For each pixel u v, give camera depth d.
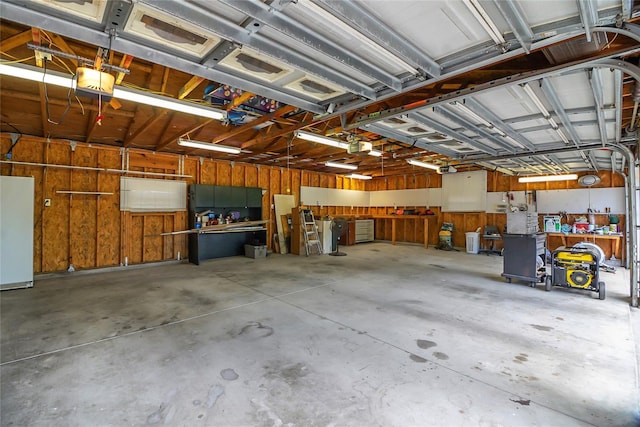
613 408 1.95
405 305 4.03
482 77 2.77
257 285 5.07
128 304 4.03
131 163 6.52
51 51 2.23
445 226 9.77
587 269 4.48
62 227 5.73
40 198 5.51
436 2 1.59
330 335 3.06
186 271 6.19
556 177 7.73
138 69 3.15
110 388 2.14
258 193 8.32
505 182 8.96
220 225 7.40
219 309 3.85
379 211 12.27
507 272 5.23
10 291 4.62
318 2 1.55
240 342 2.89
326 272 6.14
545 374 2.35
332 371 2.38
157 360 2.55
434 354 2.67
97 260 6.12
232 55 2.19
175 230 7.19
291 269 6.44
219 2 1.58
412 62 2.06
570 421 1.82
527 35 1.82
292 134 5.07
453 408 1.94
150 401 2.00
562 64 2.26
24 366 2.43
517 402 2.00
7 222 4.68
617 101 2.89
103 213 6.20
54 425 1.77
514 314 3.69
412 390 2.13
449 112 3.48
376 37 1.78
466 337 3.03
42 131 5.36
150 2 1.49
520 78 2.47
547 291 4.73
